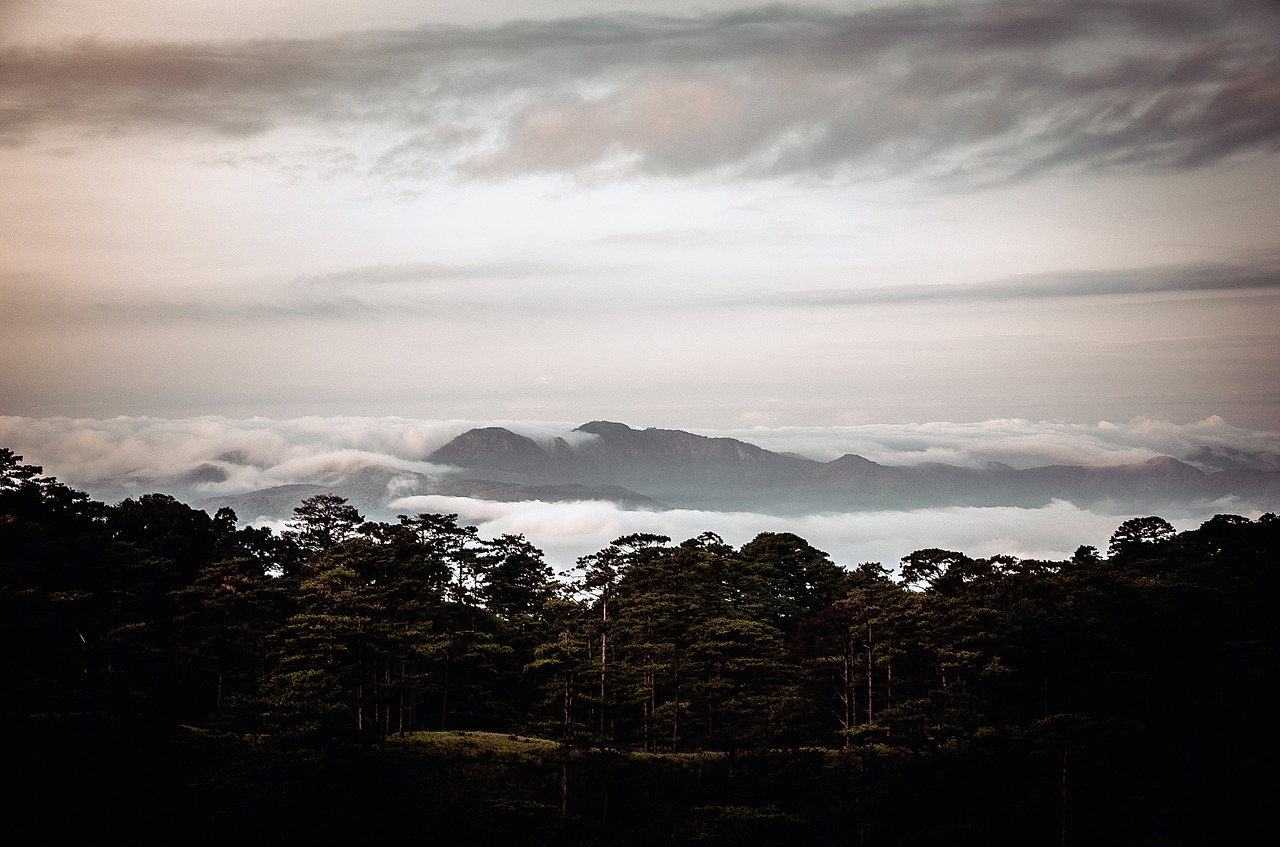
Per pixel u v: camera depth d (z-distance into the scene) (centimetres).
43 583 8194
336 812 7169
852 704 9156
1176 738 8288
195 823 7006
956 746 8156
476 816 7419
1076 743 7700
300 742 7562
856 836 7581
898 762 8100
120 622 8369
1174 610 8831
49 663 7825
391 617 8894
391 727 8950
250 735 8106
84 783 7088
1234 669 8538
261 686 8106
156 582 9225
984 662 8431
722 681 8769
